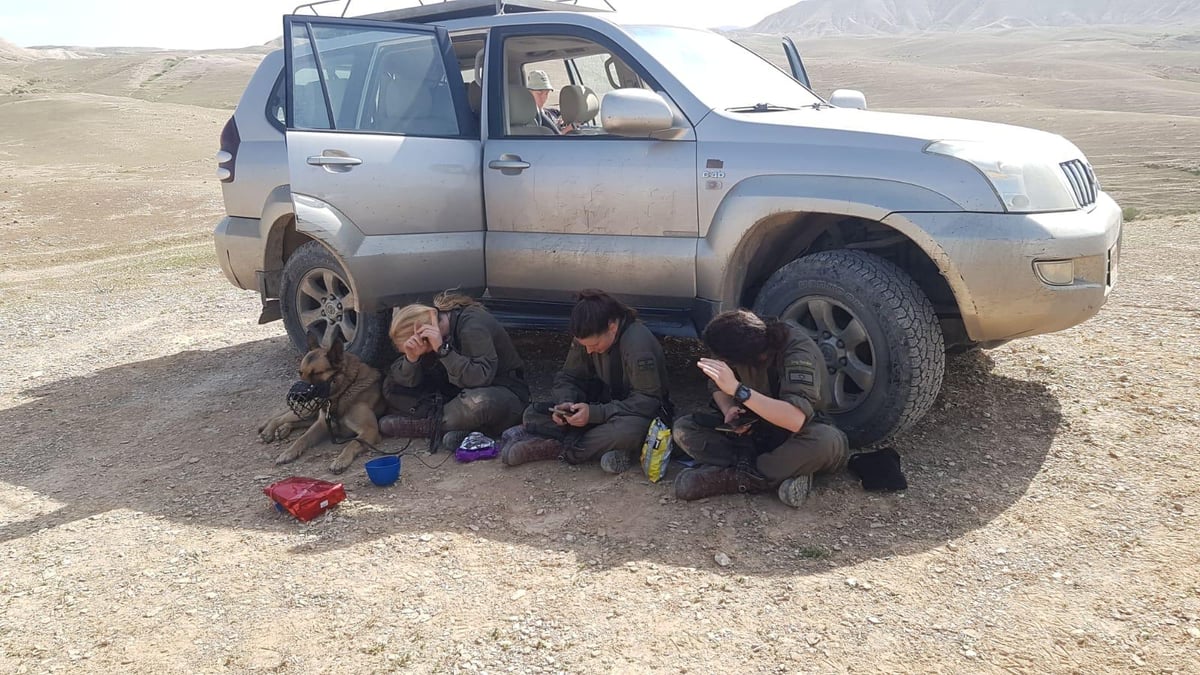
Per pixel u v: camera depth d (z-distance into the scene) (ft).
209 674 9.15
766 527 11.56
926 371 12.75
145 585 10.97
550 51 17.40
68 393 19.58
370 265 15.24
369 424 15.11
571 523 11.96
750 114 14.29
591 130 18.16
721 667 8.79
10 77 578.25
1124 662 8.51
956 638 9.04
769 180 13.50
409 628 9.72
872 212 12.72
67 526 12.76
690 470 12.52
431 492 13.21
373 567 11.05
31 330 27.12
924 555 10.66
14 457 15.75
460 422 14.73
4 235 71.56
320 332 18.38
